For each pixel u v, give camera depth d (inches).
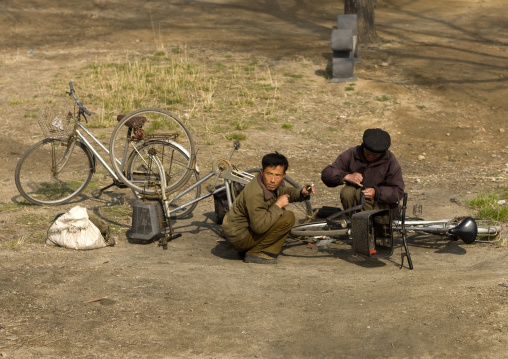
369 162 313.0
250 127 639.8
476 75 826.8
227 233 294.7
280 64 878.4
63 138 387.9
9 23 1192.2
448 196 428.5
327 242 322.3
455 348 193.2
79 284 254.2
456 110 717.9
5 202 396.5
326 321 216.4
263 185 283.4
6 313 220.8
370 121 681.6
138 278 263.0
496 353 188.1
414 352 191.8
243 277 268.2
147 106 687.1
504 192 416.8
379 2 1405.0
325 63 888.9
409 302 231.9
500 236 325.1
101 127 618.8
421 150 601.3
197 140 592.7
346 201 315.0
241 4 1371.8
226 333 207.3
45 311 224.2
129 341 200.5
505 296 231.6
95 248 314.7
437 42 1010.1
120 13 1277.1
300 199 298.8
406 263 289.4
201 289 250.4
